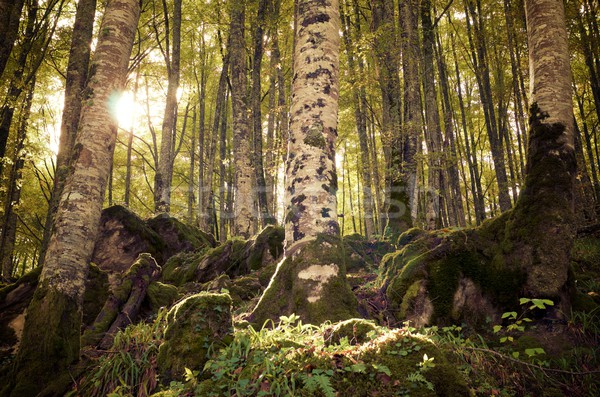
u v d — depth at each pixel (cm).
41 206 1970
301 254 464
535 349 356
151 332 398
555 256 453
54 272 379
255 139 1461
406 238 668
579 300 467
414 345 294
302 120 516
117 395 311
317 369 268
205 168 2719
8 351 477
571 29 1317
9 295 537
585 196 1263
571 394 336
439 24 1906
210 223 1775
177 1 1492
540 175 488
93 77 444
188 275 855
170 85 1414
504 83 1722
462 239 526
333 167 510
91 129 426
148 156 2834
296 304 438
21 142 1456
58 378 354
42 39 1382
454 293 485
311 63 533
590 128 1897
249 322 452
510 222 500
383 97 1132
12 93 1255
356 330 330
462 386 274
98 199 418
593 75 1316
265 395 259
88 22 953
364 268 748
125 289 541
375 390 262
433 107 1145
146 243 980
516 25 1403
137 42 2111
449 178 1719
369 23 1437
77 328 384
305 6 561
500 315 461
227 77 1956
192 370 321
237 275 832
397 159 953
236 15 1251
